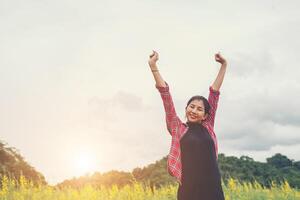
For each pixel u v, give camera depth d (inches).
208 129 169.9
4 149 617.3
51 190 446.0
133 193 459.5
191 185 156.4
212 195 155.7
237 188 486.3
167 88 166.2
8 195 409.1
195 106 165.3
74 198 439.2
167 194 468.4
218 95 176.9
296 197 493.4
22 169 553.6
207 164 158.2
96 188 482.0
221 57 179.0
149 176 866.1
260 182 519.5
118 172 595.2
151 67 166.9
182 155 160.1
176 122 165.0
